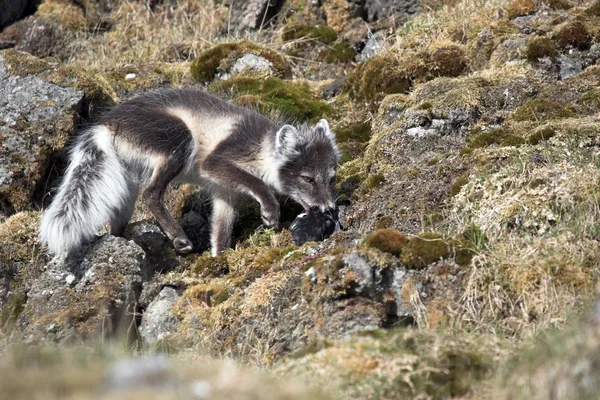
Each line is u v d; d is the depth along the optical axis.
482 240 10.11
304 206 13.20
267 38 19.36
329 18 19.50
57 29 19.84
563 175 10.58
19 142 14.02
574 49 14.35
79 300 11.29
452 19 16.97
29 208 13.95
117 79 16.44
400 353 7.83
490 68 14.71
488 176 11.21
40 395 6.56
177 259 12.75
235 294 10.70
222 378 6.96
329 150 13.23
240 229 13.84
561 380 6.97
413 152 13.24
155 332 11.07
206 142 13.37
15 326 10.87
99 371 7.07
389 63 15.66
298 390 6.92
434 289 9.62
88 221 11.88
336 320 9.45
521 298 9.22
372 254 9.70
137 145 12.79
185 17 20.27
